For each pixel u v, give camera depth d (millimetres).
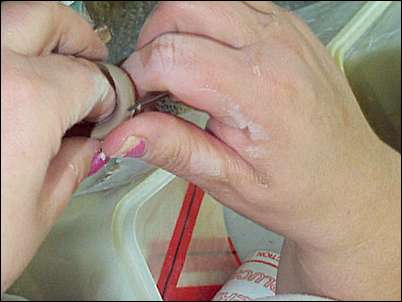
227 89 344
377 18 773
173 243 655
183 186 646
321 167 411
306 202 420
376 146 471
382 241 466
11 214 275
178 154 359
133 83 355
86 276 579
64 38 335
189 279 678
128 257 574
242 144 376
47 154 283
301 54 396
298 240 457
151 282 577
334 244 454
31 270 561
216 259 713
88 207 586
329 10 818
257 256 714
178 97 348
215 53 345
